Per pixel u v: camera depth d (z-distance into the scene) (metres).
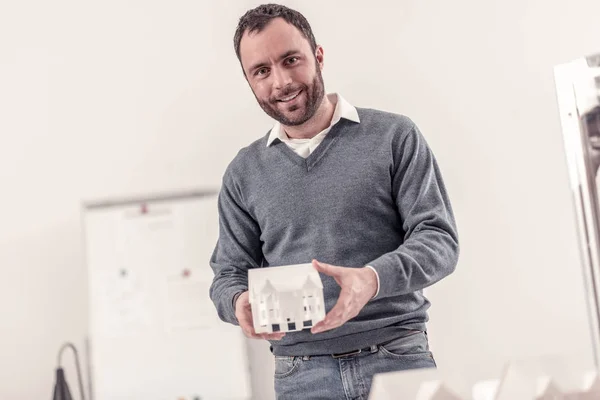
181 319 2.68
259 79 1.53
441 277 1.40
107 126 2.81
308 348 1.51
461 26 2.78
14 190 2.79
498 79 2.76
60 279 2.77
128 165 2.80
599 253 1.02
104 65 2.83
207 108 2.80
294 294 1.22
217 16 2.82
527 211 2.73
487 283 2.70
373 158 1.53
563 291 2.70
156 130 2.81
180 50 2.82
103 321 2.68
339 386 1.47
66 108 2.82
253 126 2.79
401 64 2.76
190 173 2.79
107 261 2.71
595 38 2.77
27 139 2.81
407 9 2.78
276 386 1.58
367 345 1.47
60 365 2.65
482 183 2.73
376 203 1.52
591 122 1.03
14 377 2.73
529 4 2.78
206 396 2.64
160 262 2.71
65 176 2.80
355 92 2.76
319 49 1.65
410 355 1.47
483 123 2.75
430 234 1.42
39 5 2.85
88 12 2.84
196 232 2.72
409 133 1.55
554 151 2.74
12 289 2.76
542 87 2.76
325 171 1.55
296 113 1.53
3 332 2.74
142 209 2.73
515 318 2.69
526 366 0.78
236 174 1.66
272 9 1.54
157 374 2.65
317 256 1.52
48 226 2.78
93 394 2.64
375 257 1.50
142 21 2.83
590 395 0.78
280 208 1.57
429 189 1.51
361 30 2.77
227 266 1.65
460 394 0.78
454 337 2.69
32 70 2.83
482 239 2.72
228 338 2.67
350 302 1.22
